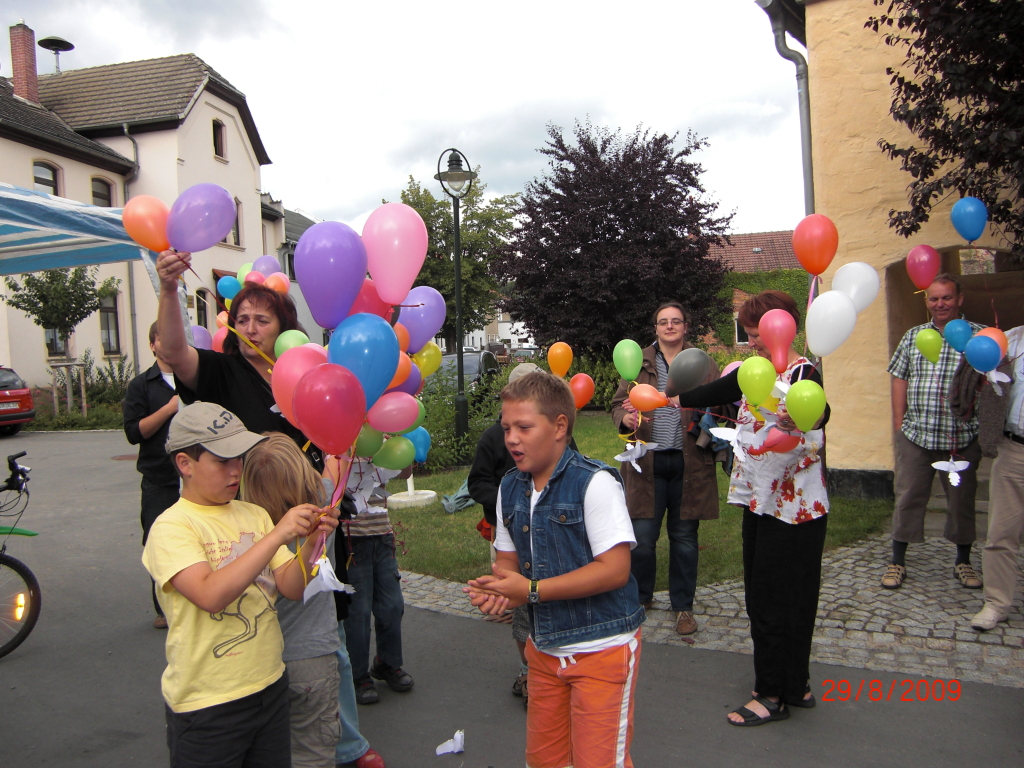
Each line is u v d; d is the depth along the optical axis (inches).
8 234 216.4
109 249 246.2
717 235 646.5
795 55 257.8
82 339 731.4
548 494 78.7
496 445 130.6
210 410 77.7
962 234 147.9
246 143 878.4
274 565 81.9
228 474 76.8
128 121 749.9
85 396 655.8
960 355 164.6
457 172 362.3
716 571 189.2
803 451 113.7
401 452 113.7
